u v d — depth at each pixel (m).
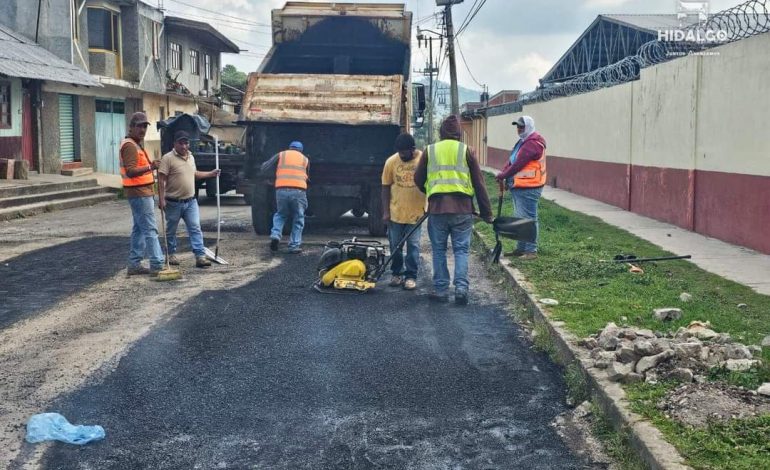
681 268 10.12
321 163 13.62
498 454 4.89
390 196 9.66
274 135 13.69
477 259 11.86
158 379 6.21
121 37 30.48
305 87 13.50
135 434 5.18
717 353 5.87
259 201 13.91
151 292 9.30
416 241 9.58
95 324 7.82
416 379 6.25
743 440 4.47
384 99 13.37
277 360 6.70
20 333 7.50
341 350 7.00
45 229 15.36
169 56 36.03
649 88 16.61
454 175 8.72
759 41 11.58
